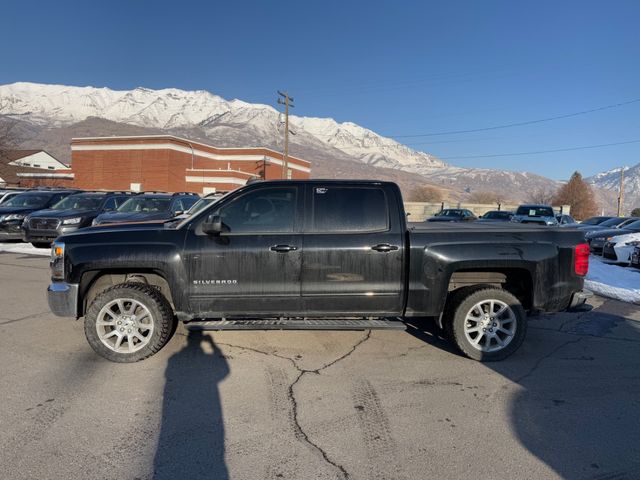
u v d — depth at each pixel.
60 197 15.81
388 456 2.98
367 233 4.55
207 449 3.04
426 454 3.01
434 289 4.54
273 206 4.57
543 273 4.63
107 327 4.59
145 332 4.60
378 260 4.52
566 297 4.72
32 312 6.29
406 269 4.56
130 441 3.12
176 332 5.43
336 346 5.07
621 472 2.85
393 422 3.43
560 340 5.43
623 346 5.23
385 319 4.77
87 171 55.62
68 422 3.36
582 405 3.75
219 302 4.47
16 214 13.88
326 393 3.89
